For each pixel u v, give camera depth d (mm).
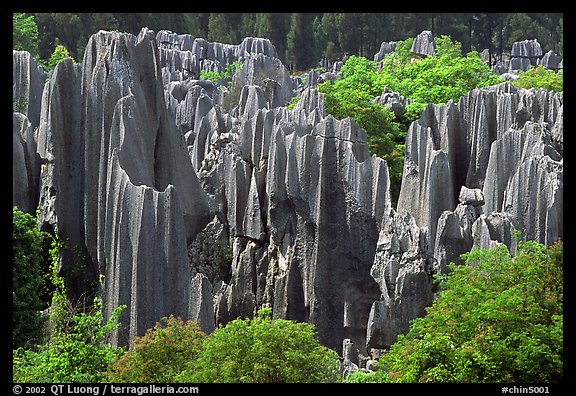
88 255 59562
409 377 41281
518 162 63312
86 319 45500
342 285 62656
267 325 41031
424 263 55844
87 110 59844
